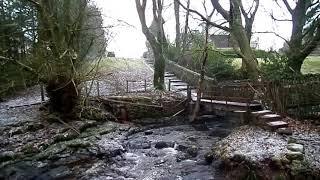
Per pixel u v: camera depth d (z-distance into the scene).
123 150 12.36
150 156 11.88
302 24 19.47
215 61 23.27
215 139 13.60
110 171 10.37
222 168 9.71
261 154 9.01
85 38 15.25
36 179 9.69
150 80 26.50
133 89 21.75
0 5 16.31
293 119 12.47
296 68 18.44
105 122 15.87
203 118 17.38
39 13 13.16
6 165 10.63
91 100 17.05
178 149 12.63
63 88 14.34
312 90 12.60
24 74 14.77
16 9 15.96
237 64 27.11
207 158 10.76
